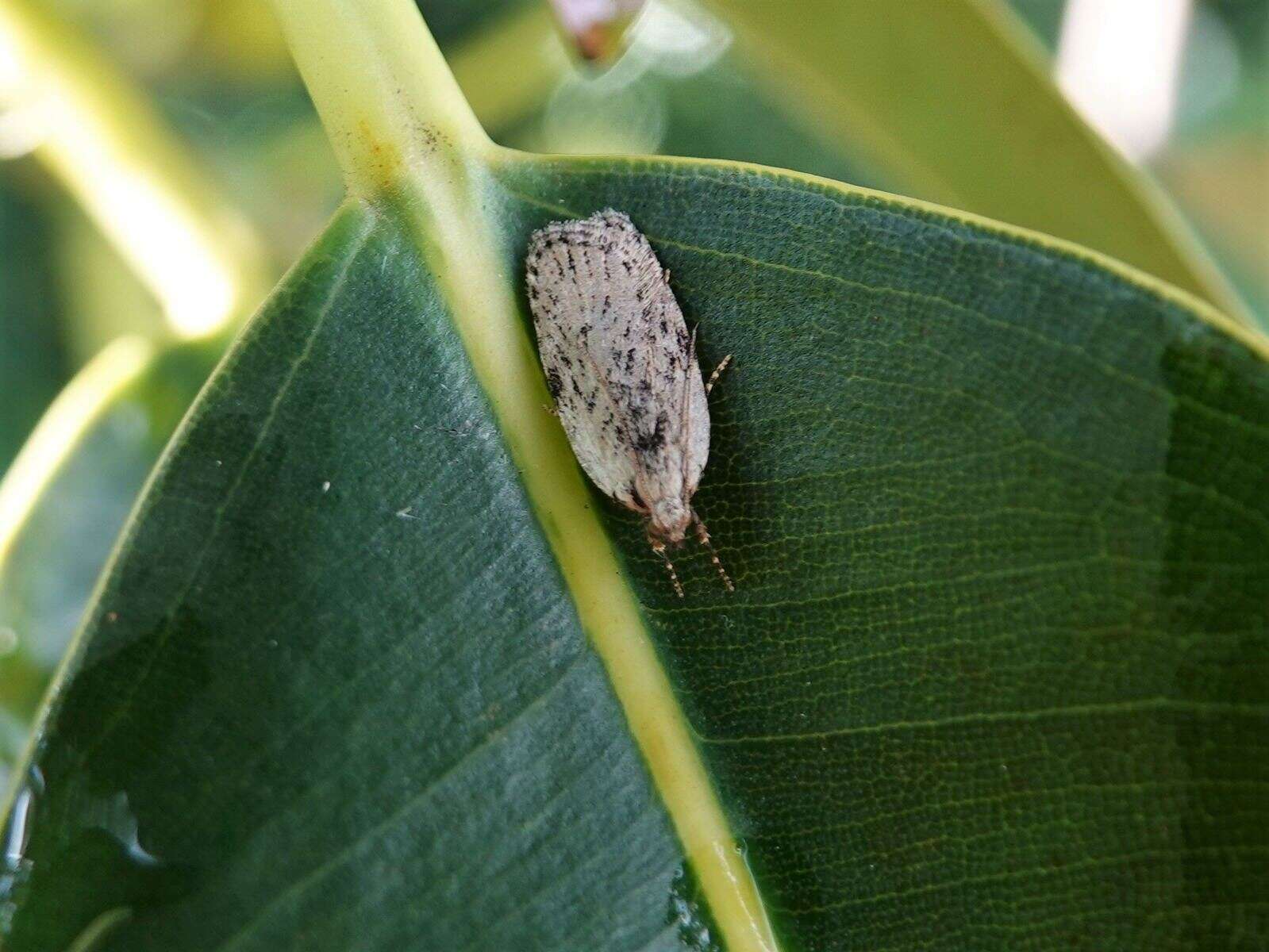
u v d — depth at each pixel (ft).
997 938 0.26
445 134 0.28
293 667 0.27
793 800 0.27
